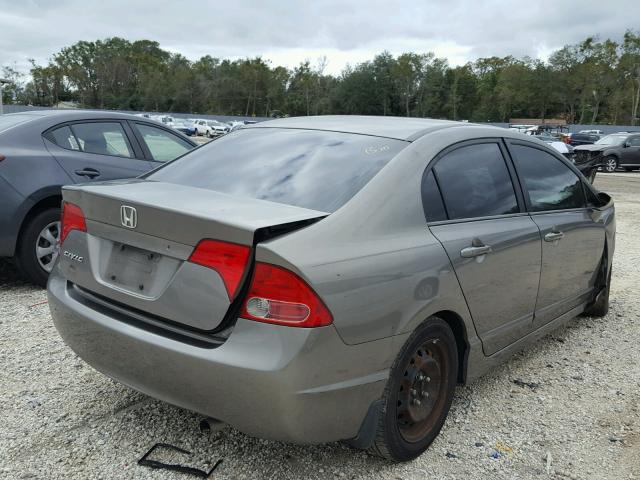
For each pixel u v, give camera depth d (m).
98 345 2.73
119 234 2.69
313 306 2.28
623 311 5.59
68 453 2.87
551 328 4.16
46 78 119.50
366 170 2.90
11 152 5.16
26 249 5.25
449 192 3.11
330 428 2.45
